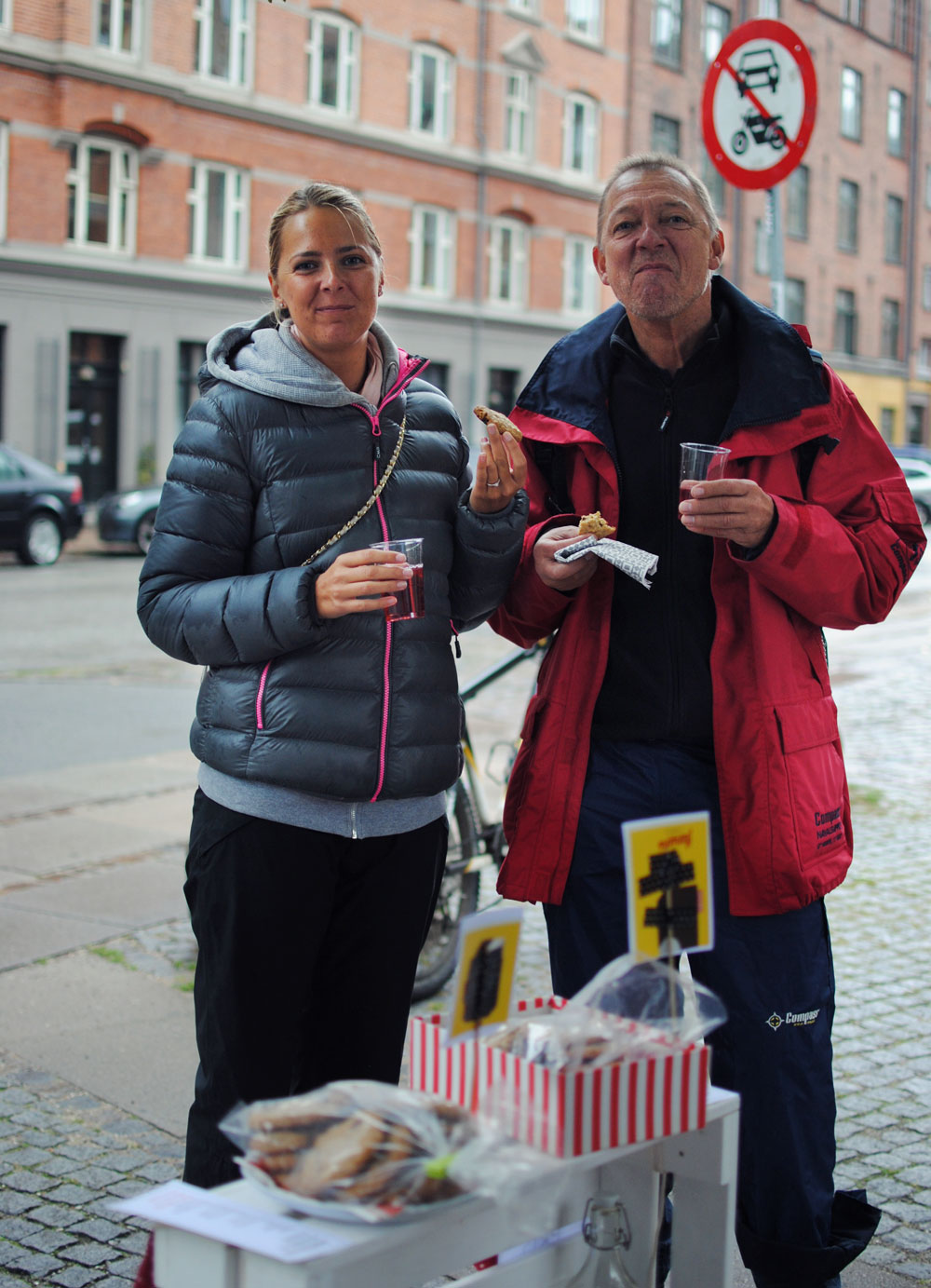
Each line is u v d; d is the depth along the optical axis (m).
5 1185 3.18
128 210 24.84
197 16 25.25
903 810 7.11
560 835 2.55
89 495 25.20
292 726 2.33
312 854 2.36
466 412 30.72
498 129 30.39
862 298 43.75
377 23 27.83
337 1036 2.50
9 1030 4.07
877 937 5.14
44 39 23.22
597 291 33.56
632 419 2.59
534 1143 1.60
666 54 34.47
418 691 2.42
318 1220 1.48
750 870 2.42
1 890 5.38
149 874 5.64
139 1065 3.84
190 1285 1.49
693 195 2.47
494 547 2.49
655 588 2.55
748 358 2.51
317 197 2.35
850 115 42.22
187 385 26.23
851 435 2.58
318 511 2.39
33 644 12.15
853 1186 3.25
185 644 2.36
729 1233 1.81
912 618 16.03
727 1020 2.43
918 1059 4.02
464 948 1.61
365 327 2.39
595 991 1.75
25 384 23.80
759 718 2.45
